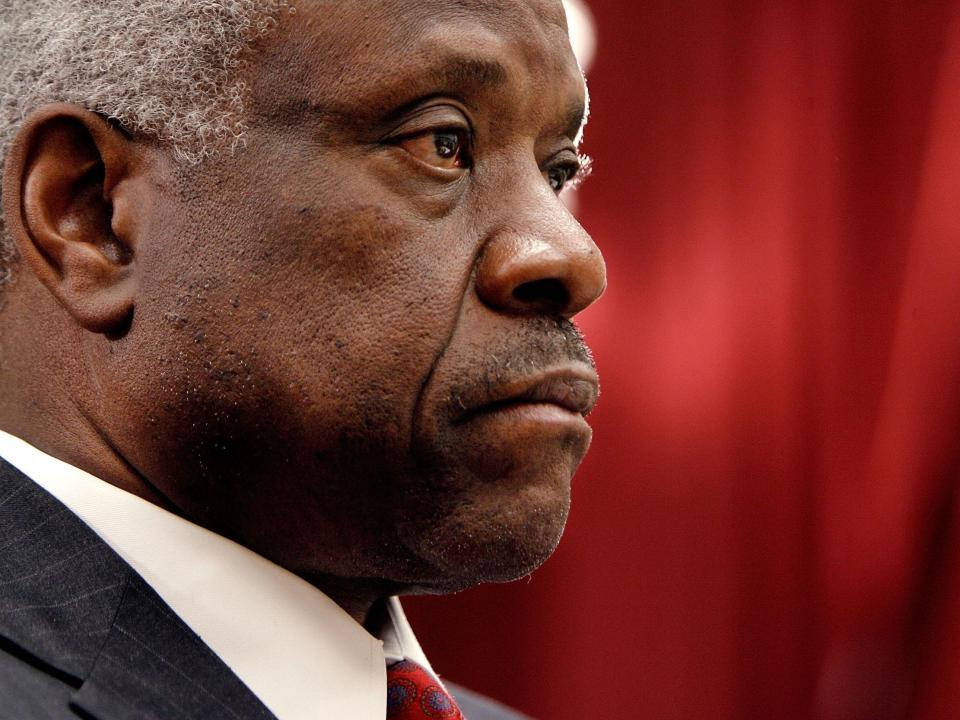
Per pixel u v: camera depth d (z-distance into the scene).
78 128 1.09
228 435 1.05
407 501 1.06
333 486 1.06
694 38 2.70
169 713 0.96
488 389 1.04
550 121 1.13
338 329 1.04
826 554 2.65
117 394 1.08
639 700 2.65
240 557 1.09
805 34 2.68
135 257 1.08
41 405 1.13
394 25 1.05
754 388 2.67
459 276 1.05
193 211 1.06
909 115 2.64
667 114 2.70
